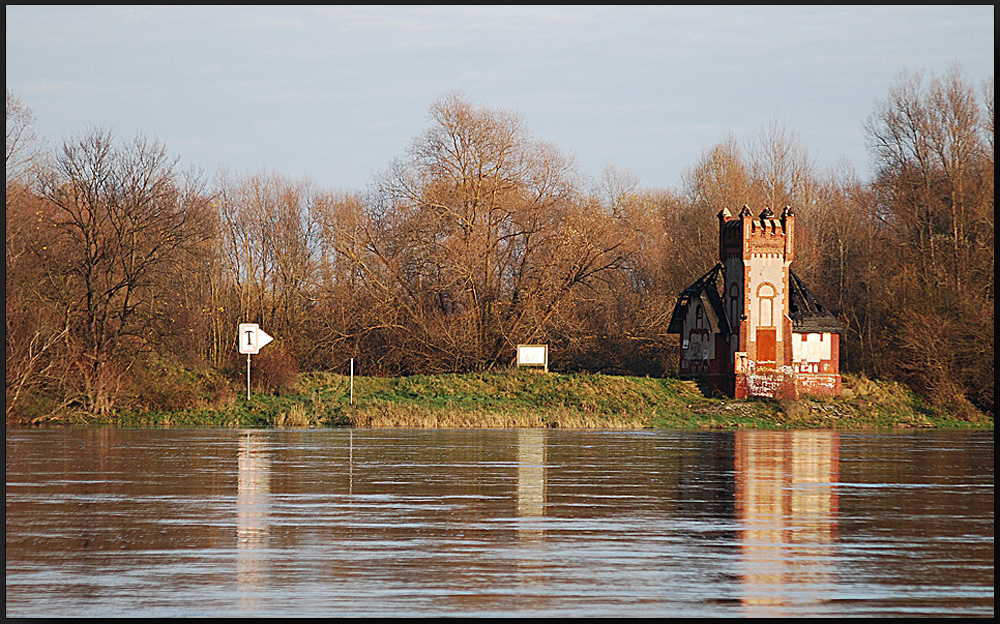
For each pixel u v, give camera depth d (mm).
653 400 191750
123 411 168875
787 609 48750
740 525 68625
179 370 188250
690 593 51375
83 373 171250
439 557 58500
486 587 52188
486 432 148875
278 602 49500
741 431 160125
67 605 49094
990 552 60719
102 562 57219
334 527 66938
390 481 88625
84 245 194000
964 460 110812
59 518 69938
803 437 146500
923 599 50625
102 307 191875
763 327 199375
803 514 73062
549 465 101500
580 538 63875
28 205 195000
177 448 118375
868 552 60562
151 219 196500
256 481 88250
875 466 103750
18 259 183625
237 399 176500
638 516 71625
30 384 166875
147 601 49719
